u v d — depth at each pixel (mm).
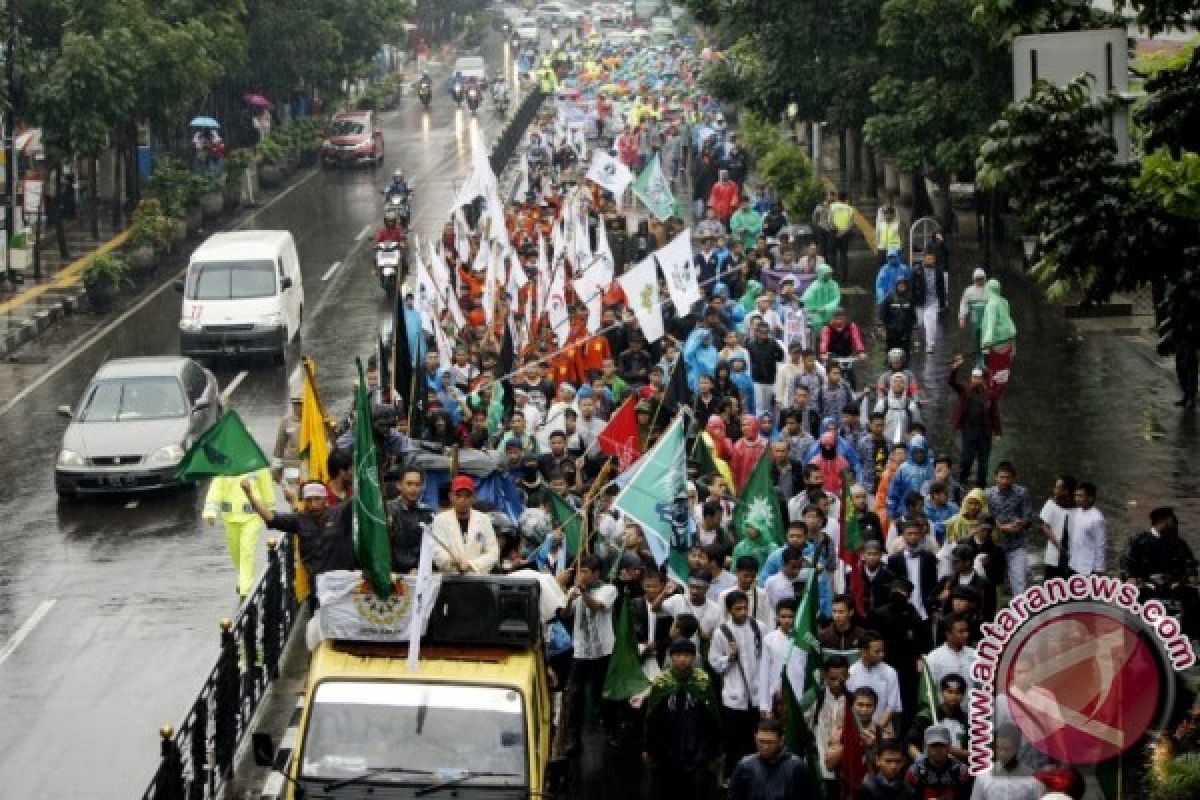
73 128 48438
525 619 14055
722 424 22484
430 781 13430
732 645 16547
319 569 16234
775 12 45406
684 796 15570
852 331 28453
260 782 17203
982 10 17109
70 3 50750
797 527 17219
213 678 16781
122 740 18953
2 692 20266
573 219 31266
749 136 61594
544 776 13930
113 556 25016
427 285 27672
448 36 140125
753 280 32781
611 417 23078
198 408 29141
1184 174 14852
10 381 36344
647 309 25906
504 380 25359
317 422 19000
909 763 14711
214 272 37531
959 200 44719
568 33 137375
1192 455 26953
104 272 43344
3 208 46000
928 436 28500
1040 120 15820
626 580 17672
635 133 64562
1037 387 31172
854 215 47438
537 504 19875
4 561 24875
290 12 69000
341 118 71500
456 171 68312
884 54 44781
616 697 16906
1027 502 20047
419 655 14008
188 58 52281
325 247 51656
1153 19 16953
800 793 13930
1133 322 35625
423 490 18719
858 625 16984
